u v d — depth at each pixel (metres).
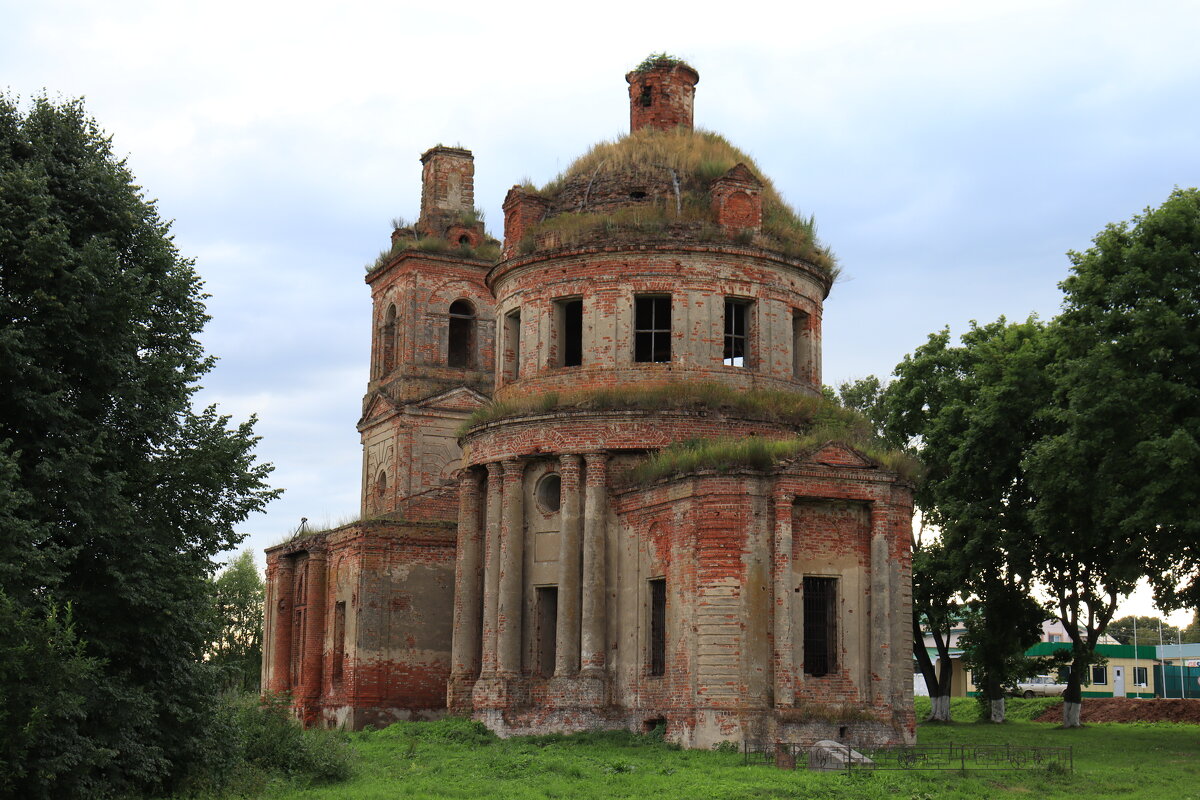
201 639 26.22
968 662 47.41
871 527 34.94
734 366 40.38
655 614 36.81
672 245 40.34
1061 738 41.28
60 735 22.36
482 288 59.88
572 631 38.31
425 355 58.28
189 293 27.89
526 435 40.09
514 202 44.19
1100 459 36.94
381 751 35.94
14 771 21.06
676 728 34.28
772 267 41.41
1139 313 35.41
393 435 57.50
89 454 24.11
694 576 34.25
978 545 43.09
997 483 43.56
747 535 33.91
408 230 60.56
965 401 47.25
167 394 26.59
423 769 30.84
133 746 23.98
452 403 57.59
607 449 38.72
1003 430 42.69
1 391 24.17
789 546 33.72
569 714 37.19
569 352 43.53
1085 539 38.53
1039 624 45.94
